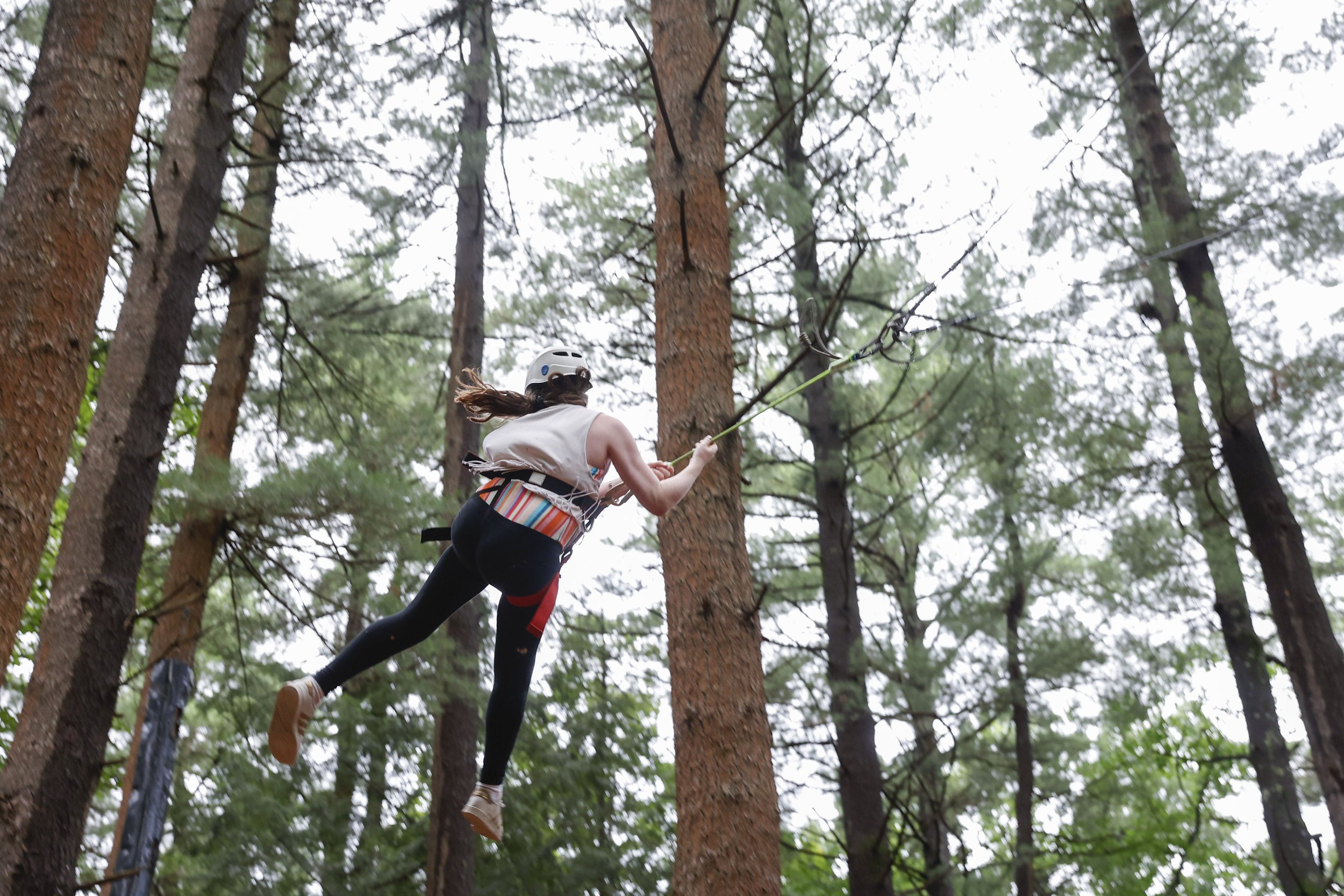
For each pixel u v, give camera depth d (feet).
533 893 43.86
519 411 10.52
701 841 16.76
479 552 9.73
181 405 38.86
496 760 9.79
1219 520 33.24
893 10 33.30
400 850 43.80
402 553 27.45
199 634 26.96
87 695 20.98
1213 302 31.94
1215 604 36.14
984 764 44.47
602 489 11.10
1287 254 31.71
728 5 30.09
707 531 18.47
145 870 14.35
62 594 21.61
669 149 21.04
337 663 9.77
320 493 25.30
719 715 17.38
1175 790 57.41
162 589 27.73
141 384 23.57
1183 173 34.91
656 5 22.72
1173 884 49.47
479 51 36.50
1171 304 37.04
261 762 40.09
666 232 20.57
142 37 13.98
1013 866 45.32
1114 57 37.32
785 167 35.19
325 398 38.52
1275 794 33.91
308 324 36.06
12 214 12.50
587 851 45.39
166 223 25.08
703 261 20.25
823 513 37.88
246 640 37.81
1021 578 39.65
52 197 12.60
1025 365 36.78
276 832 40.16
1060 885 48.60
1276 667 42.45
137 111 13.79
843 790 34.78
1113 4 36.73
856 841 33.68
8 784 20.03
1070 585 42.57
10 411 11.56
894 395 36.60
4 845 19.48
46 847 19.72
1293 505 39.65
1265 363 31.65
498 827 9.69
